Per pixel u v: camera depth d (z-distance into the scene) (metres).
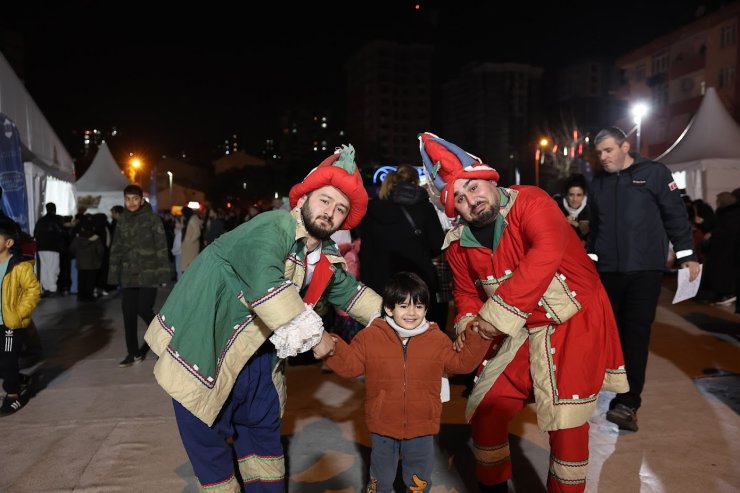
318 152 67.31
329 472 3.20
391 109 120.69
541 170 61.00
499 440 2.71
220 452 2.35
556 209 2.49
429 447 2.64
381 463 2.63
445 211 2.61
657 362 5.25
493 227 2.57
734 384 4.59
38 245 10.44
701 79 34.56
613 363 2.70
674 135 36.50
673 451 3.39
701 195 12.55
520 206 2.49
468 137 121.12
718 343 5.94
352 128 128.38
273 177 70.00
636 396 3.72
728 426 3.75
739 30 31.36
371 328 2.64
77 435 3.79
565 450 2.50
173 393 2.15
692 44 35.06
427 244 4.61
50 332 7.20
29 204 10.51
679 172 13.47
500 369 2.63
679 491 2.93
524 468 3.21
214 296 2.19
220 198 71.25
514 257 2.55
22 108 10.23
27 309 4.24
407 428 2.59
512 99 116.44
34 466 3.34
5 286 4.18
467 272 2.79
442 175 2.57
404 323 2.59
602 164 3.74
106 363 5.64
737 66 31.61
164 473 3.22
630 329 3.72
